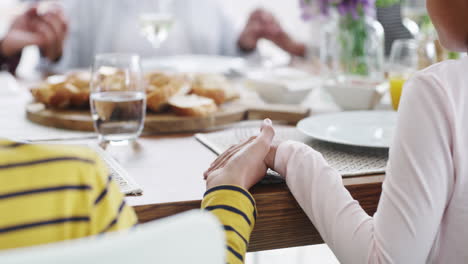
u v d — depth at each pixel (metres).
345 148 1.04
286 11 3.86
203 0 3.25
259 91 1.56
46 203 0.43
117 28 3.13
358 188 0.85
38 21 2.40
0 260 0.31
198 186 0.84
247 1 3.86
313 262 2.13
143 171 0.91
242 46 2.76
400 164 0.68
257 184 0.85
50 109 1.34
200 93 1.36
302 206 0.81
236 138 1.14
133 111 1.07
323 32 1.61
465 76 0.69
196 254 0.38
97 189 0.46
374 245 0.72
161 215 0.76
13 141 0.44
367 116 1.21
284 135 1.14
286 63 2.32
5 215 0.41
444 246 0.73
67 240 0.43
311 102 1.59
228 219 0.71
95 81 1.06
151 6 3.17
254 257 2.04
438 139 0.67
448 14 0.72
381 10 2.84
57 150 0.44
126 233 0.36
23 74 2.05
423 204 0.67
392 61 1.48
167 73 1.43
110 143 1.10
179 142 1.13
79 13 3.08
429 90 0.67
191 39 3.25
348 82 1.50
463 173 0.68
